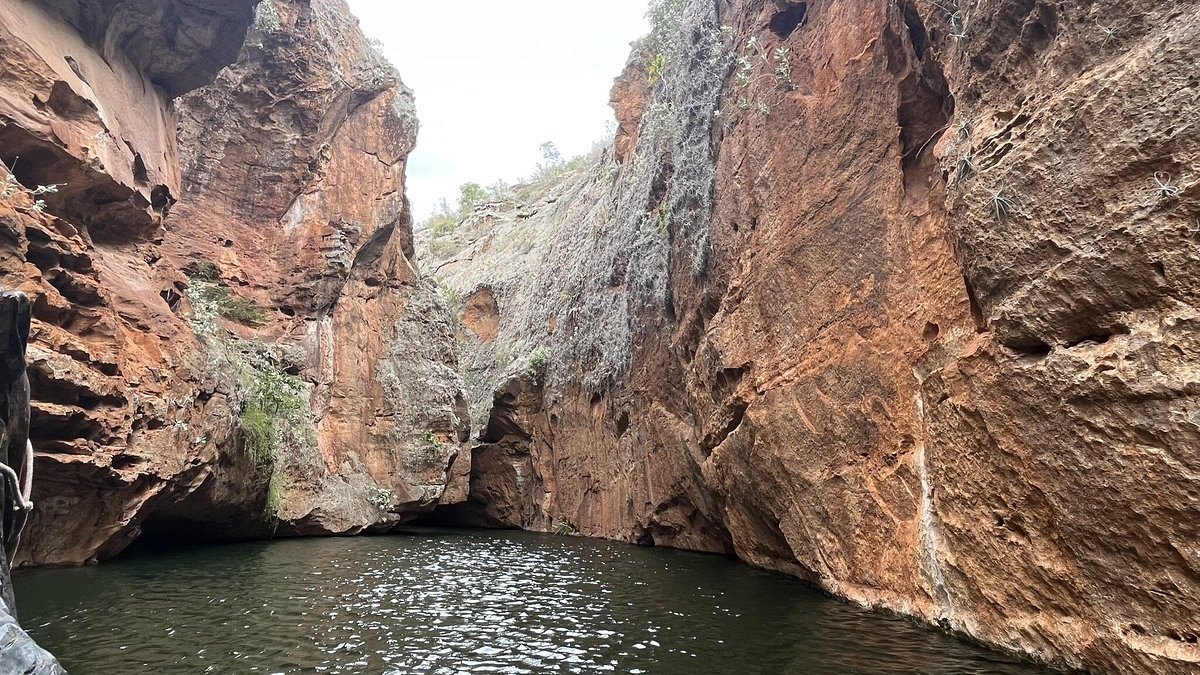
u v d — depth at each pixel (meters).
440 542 22.53
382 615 10.07
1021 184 6.80
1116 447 5.78
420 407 28.20
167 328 16.56
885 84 10.59
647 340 22.22
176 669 7.06
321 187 26.86
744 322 14.24
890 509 9.87
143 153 16.27
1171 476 5.32
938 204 9.22
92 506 13.56
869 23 11.13
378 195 28.80
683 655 7.95
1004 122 7.49
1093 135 6.11
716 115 16.45
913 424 9.35
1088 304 6.11
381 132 29.50
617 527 25.14
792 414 12.26
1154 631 5.64
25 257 12.15
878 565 10.22
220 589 11.62
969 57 8.38
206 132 24.55
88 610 9.54
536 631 9.22
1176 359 5.34
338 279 26.23
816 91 12.51
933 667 7.10
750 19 15.74
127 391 14.05
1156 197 5.53
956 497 8.17
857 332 10.72
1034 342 6.75
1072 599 6.55
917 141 10.03
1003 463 7.25
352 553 18.11
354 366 26.64
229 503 18.78
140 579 12.24
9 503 6.17
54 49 13.73
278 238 26.03
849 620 9.53
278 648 8.00
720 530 18.91
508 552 19.64
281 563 15.36
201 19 16.73
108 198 15.27
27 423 6.41
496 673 7.28
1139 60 5.80
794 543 12.95
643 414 22.77
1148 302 5.64
